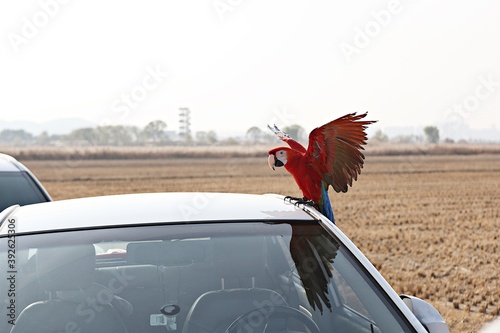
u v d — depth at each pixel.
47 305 2.96
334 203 32.12
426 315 2.95
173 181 53.94
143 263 3.17
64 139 187.88
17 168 7.95
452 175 58.09
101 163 97.19
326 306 3.00
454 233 19.89
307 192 4.21
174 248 3.22
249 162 94.69
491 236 19.12
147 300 3.03
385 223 23.06
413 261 14.20
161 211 3.45
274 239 3.27
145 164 93.00
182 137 160.62
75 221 3.35
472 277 12.15
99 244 3.15
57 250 3.14
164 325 2.90
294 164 4.15
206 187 46.09
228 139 157.50
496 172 62.22
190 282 3.12
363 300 2.91
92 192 41.81
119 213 3.46
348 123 3.94
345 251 3.18
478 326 8.48
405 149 111.19
